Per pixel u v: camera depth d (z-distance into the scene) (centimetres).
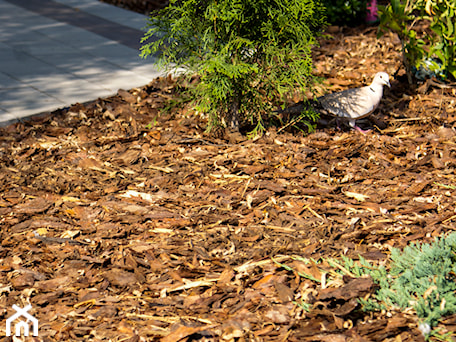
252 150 529
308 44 520
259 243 400
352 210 436
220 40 529
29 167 514
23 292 366
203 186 477
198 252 392
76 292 364
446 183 470
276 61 536
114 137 573
